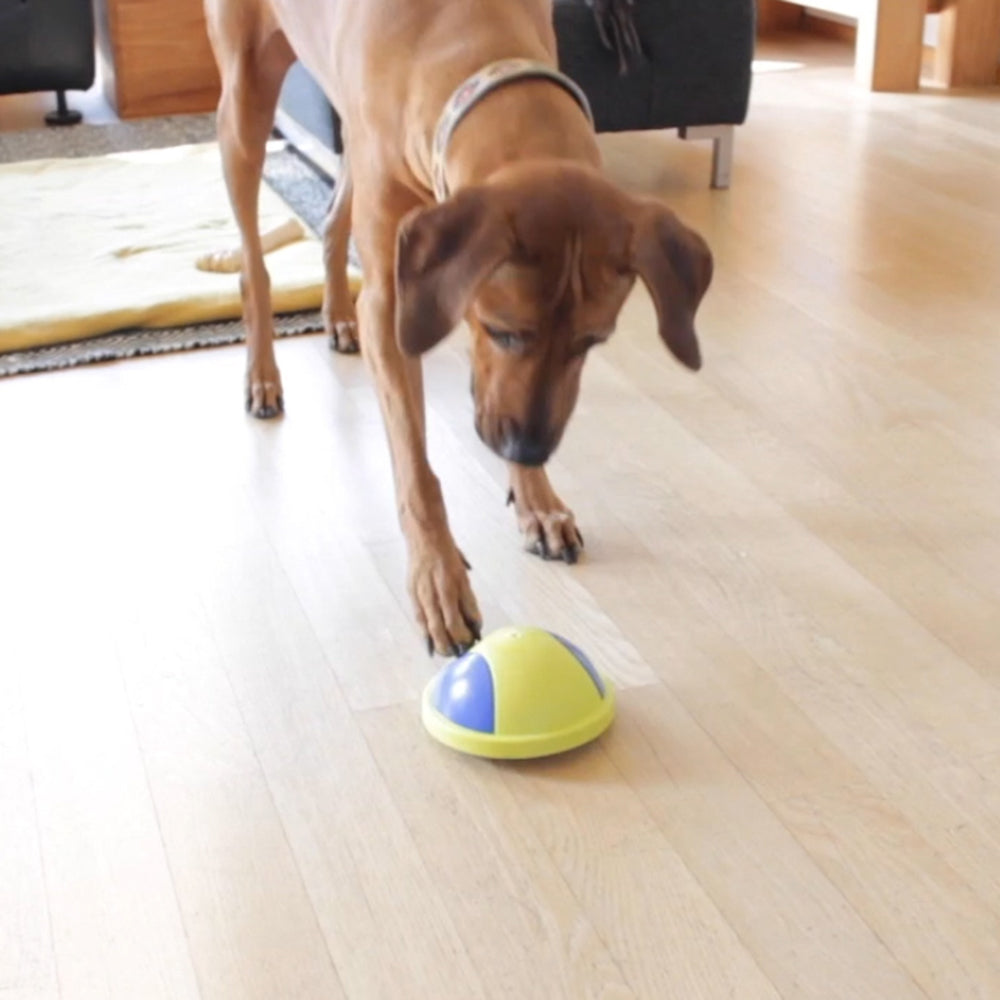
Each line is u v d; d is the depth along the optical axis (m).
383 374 2.02
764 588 2.15
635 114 3.54
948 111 4.34
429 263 1.64
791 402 2.61
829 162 3.85
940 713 1.93
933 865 1.72
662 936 1.65
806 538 2.25
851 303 2.97
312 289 2.99
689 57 3.50
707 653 2.03
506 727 1.85
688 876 1.72
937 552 2.21
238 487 2.41
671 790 1.83
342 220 2.77
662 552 2.23
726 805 1.80
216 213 3.49
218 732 1.92
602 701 1.90
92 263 3.17
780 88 4.64
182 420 2.61
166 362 2.81
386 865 1.74
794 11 5.44
